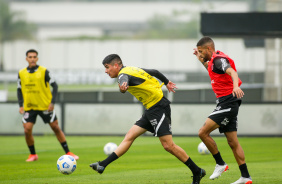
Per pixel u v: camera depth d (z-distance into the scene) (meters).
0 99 79.00
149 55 182.25
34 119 32.56
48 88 32.34
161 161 32.22
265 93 67.38
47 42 182.12
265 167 28.73
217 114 22.02
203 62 23.38
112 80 139.25
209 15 46.94
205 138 22.31
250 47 92.12
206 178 24.81
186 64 181.12
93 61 181.38
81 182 24.03
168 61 181.50
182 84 135.25
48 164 31.05
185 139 48.69
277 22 46.03
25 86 32.12
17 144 45.06
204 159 32.62
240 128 50.53
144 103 22.00
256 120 50.38
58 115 53.78
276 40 66.56
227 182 23.56
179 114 51.59
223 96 22.09
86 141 47.56
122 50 182.25
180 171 27.52
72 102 53.72
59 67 181.25
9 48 184.12
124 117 53.12
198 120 51.25
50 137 51.53
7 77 147.75
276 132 50.12
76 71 140.38
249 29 46.44
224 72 21.77
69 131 53.69
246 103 50.44
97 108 53.47
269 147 40.44
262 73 125.44
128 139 22.05
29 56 31.86
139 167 29.34
